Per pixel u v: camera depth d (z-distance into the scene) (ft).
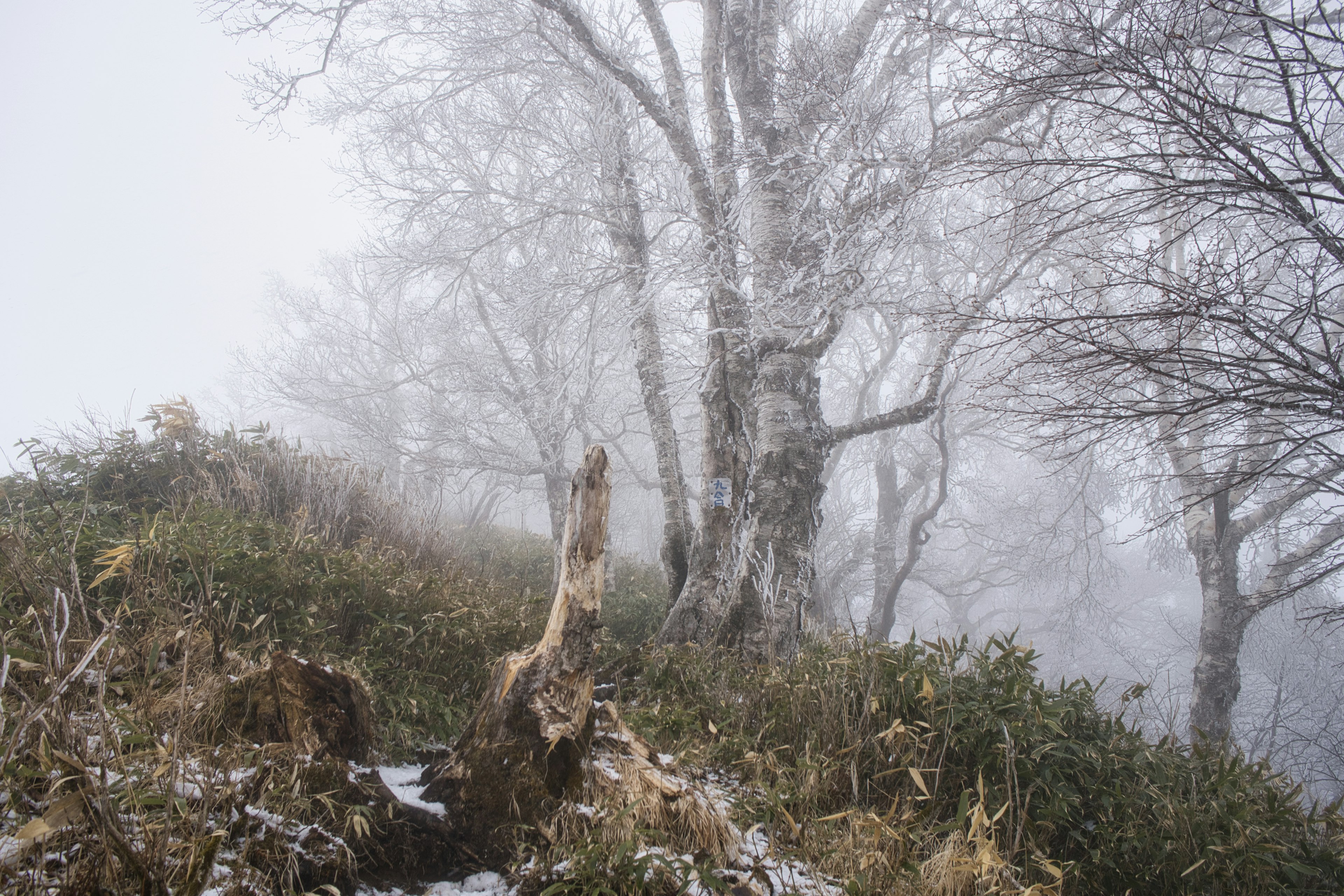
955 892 8.21
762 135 24.64
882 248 22.15
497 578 26.89
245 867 6.30
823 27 26.48
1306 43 10.48
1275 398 12.89
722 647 17.78
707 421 22.44
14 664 7.26
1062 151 13.53
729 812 9.56
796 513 20.04
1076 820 10.18
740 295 22.43
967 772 10.83
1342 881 9.86
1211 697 34.09
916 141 23.49
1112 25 13.61
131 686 8.50
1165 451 18.92
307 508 17.38
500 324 34.99
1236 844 9.73
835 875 8.61
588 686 9.11
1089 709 12.02
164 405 19.69
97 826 5.64
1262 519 33.53
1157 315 11.53
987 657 12.23
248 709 8.70
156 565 11.84
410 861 7.85
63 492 17.25
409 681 12.27
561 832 8.14
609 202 27.20
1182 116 11.96
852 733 11.30
